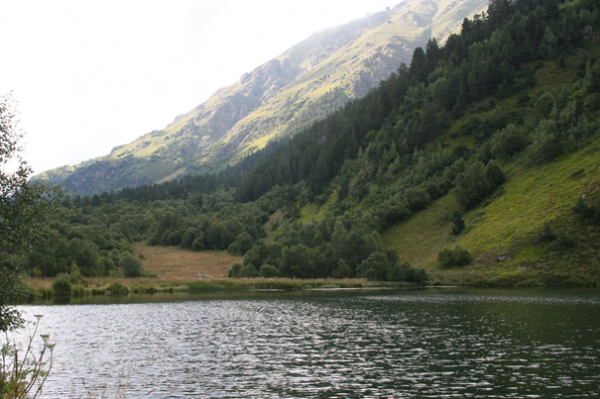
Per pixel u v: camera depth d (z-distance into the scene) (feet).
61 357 130.62
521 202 428.56
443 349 134.00
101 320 201.36
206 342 151.33
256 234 652.07
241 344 147.23
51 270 366.22
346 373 109.50
